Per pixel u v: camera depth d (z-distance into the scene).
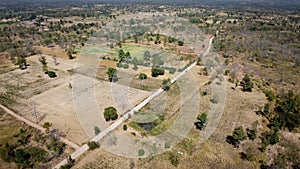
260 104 67.75
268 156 48.81
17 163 46.28
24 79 87.31
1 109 66.31
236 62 103.69
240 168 45.34
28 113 63.78
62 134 54.00
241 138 49.34
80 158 47.03
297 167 46.53
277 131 54.84
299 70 96.88
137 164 45.44
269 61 106.88
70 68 97.62
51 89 78.06
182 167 45.09
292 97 68.56
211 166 45.56
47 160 46.81
